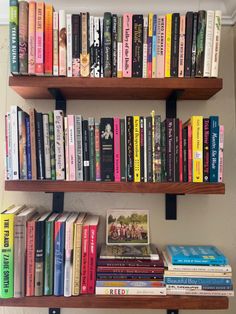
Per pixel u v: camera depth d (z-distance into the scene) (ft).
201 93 3.25
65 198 3.59
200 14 2.93
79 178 2.93
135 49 2.96
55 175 2.92
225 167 3.59
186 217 3.58
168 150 2.92
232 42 3.62
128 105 3.62
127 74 2.94
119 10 3.59
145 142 2.93
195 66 2.94
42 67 2.88
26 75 2.93
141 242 3.48
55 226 2.93
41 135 2.92
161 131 2.93
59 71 2.92
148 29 2.97
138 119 2.94
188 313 3.50
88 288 2.94
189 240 3.56
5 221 2.86
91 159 2.95
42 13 2.90
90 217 3.40
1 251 2.85
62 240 2.93
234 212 3.57
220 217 3.57
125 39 2.95
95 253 2.96
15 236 2.89
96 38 2.95
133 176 2.92
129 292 2.92
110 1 3.55
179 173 2.91
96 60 2.95
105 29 2.94
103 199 3.59
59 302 2.87
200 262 2.96
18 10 2.87
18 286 2.87
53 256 2.93
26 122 2.91
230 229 3.56
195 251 3.22
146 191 2.85
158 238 3.56
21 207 3.36
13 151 2.88
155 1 3.55
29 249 2.91
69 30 2.94
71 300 2.88
